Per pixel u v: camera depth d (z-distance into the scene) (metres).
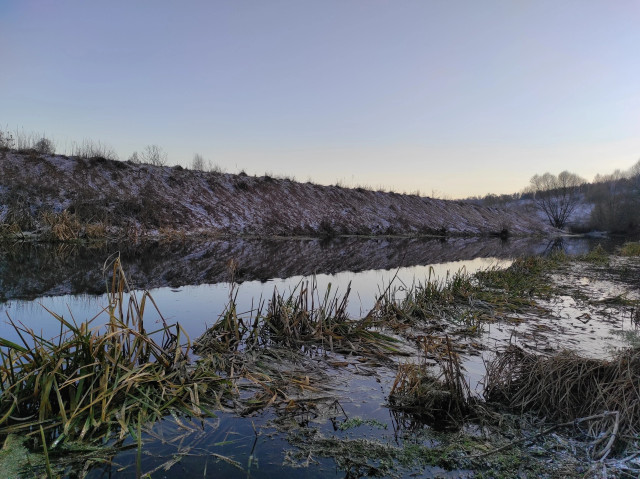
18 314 6.94
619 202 60.09
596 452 3.12
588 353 5.52
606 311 8.41
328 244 25.91
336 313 6.71
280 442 3.26
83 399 3.38
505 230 47.69
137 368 3.89
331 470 2.92
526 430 3.51
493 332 6.66
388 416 3.75
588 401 3.64
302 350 5.62
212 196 31.11
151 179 29.27
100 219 22.28
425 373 4.34
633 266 17.52
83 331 4.05
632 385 3.48
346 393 4.23
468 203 58.41
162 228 24.31
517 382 4.18
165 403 3.71
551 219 67.56
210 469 2.88
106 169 27.69
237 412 3.74
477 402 3.98
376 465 2.99
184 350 5.19
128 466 2.90
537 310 8.34
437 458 3.09
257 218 31.20
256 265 14.60
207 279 11.14
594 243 39.59
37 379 3.35
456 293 9.48
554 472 2.92
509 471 2.94
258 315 6.03
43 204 21.75
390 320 7.05
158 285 10.08
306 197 38.31
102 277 10.73
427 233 41.94
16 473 2.76
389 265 16.50
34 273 11.09
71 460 2.92
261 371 4.68
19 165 24.11
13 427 3.13
